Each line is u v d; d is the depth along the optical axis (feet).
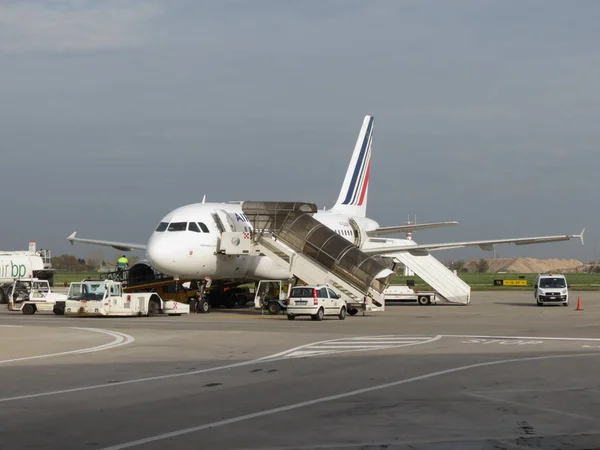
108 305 157.79
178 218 174.50
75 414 53.01
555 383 66.69
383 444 44.29
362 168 250.57
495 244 198.70
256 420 50.90
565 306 216.95
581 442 44.78
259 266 191.93
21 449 42.88
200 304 179.52
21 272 242.17
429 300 236.84
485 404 56.80
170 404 56.90
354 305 173.27
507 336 113.50
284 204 186.80
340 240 178.60
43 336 112.57
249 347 97.09
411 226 218.38
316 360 83.56
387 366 78.28
